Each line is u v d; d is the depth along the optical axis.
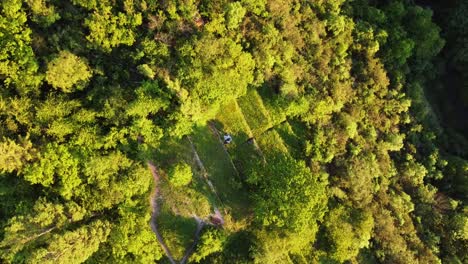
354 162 70.88
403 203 74.38
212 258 63.75
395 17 81.31
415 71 83.38
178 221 64.19
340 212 69.56
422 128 80.62
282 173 62.97
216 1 64.38
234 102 68.56
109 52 62.69
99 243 59.44
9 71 59.44
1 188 59.22
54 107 59.66
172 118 62.56
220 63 63.28
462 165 77.81
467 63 84.50
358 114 74.00
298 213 61.44
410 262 71.81
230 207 65.75
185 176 62.72
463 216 74.88
